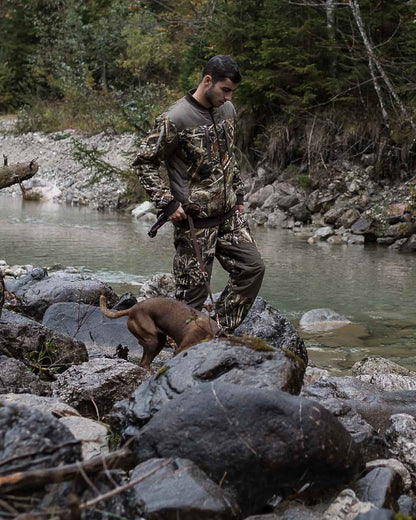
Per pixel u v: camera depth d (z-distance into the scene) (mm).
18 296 7137
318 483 2846
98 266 10492
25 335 4992
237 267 4605
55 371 4918
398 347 6820
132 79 27344
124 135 22953
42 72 29312
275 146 17062
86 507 2293
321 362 6270
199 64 19141
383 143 15516
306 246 13070
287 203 15602
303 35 16219
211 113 4367
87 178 20922
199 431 2775
